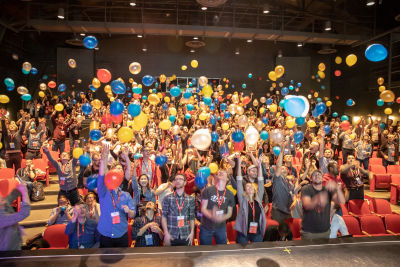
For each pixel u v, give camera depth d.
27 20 13.34
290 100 3.62
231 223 4.27
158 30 14.41
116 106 3.49
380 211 5.20
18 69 16.78
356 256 1.92
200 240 3.54
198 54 19.52
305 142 10.65
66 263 1.80
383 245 2.06
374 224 4.61
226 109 8.38
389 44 15.05
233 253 1.95
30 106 14.18
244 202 3.55
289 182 4.56
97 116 10.17
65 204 4.54
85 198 3.79
